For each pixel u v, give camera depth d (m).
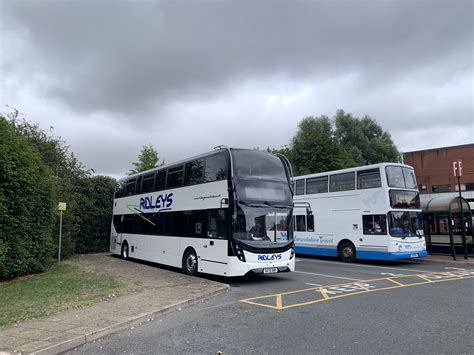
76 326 7.11
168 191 16.92
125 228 21.64
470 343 6.12
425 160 46.38
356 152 44.94
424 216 23.31
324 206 21.23
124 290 10.84
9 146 13.05
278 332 6.97
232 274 12.27
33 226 14.48
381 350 5.86
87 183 26.61
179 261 15.42
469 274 14.66
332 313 8.36
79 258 22.28
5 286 11.73
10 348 5.91
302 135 41.91
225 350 6.02
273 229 13.14
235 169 12.93
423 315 8.03
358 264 18.75
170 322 7.86
